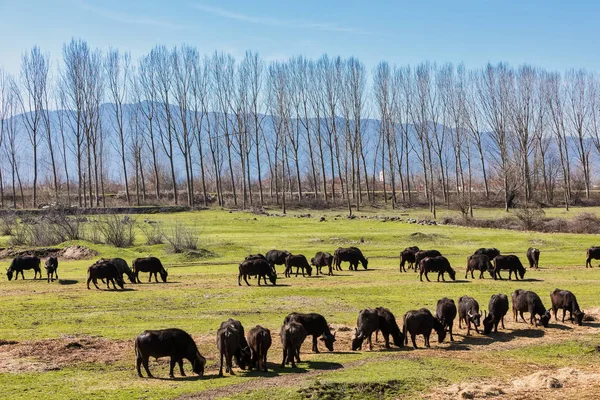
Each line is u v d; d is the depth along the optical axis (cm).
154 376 1822
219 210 9619
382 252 5425
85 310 2900
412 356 2081
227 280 3916
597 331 2472
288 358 1934
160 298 3238
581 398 1661
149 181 14912
